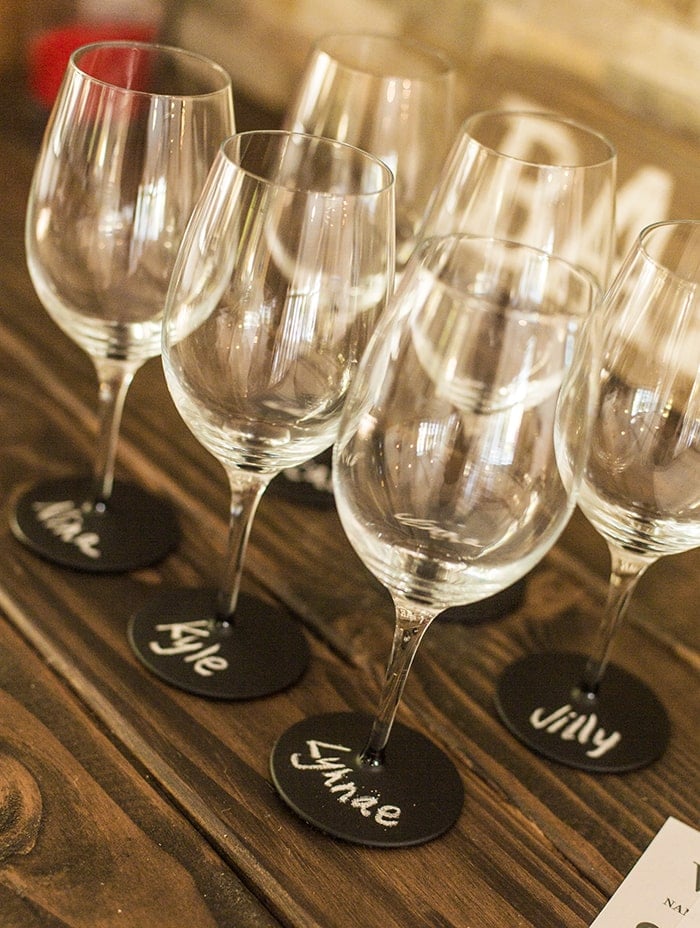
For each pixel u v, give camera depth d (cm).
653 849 60
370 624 71
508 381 50
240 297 56
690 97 95
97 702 61
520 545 53
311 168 61
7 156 106
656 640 75
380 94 78
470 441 52
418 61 84
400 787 60
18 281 94
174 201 64
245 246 55
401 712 65
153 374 89
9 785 55
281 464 61
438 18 109
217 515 77
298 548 76
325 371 57
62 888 51
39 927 50
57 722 59
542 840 59
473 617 73
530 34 104
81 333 68
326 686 66
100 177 63
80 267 65
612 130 100
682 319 58
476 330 50
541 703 67
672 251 64
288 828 57
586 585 78
